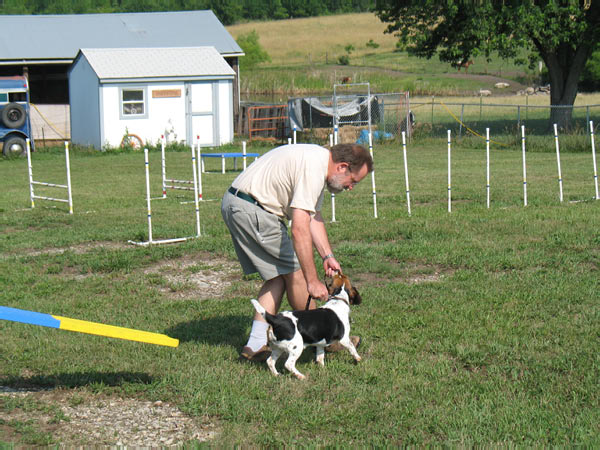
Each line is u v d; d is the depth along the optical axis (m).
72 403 4.16
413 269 7.53
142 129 25.91
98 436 3.73
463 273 7.20
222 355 4.96
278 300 4.85
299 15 129.25
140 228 10.25
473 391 4.21
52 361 4.87
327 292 4.46
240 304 6.37
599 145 22.80
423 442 3.58
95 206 12.72
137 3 116.38
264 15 126.50
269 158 4.58
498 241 8.64
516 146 24.53
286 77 62.81
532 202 11.85
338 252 8.36
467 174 16.89
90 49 26.17
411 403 4.03
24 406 4.11
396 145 26.31
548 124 30.92
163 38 31.97
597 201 11.79
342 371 4.59
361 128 27.42
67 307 6.34
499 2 27.41
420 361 4.75
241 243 4.67
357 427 3.77
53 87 33.97
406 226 9.65
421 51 31.80
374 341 5.25
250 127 30.27
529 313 5.79
